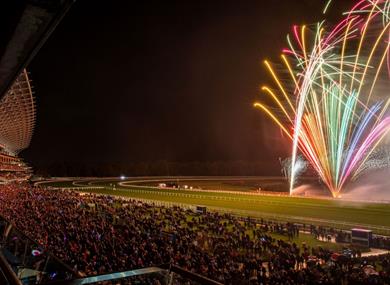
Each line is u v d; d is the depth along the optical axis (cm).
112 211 5388
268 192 9950
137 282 1257
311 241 3866
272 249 3225
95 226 3684
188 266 2364
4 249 1223
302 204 6812
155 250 2695
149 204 7000
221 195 8981
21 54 385
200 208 5794
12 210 4384
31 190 8538
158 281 1258
